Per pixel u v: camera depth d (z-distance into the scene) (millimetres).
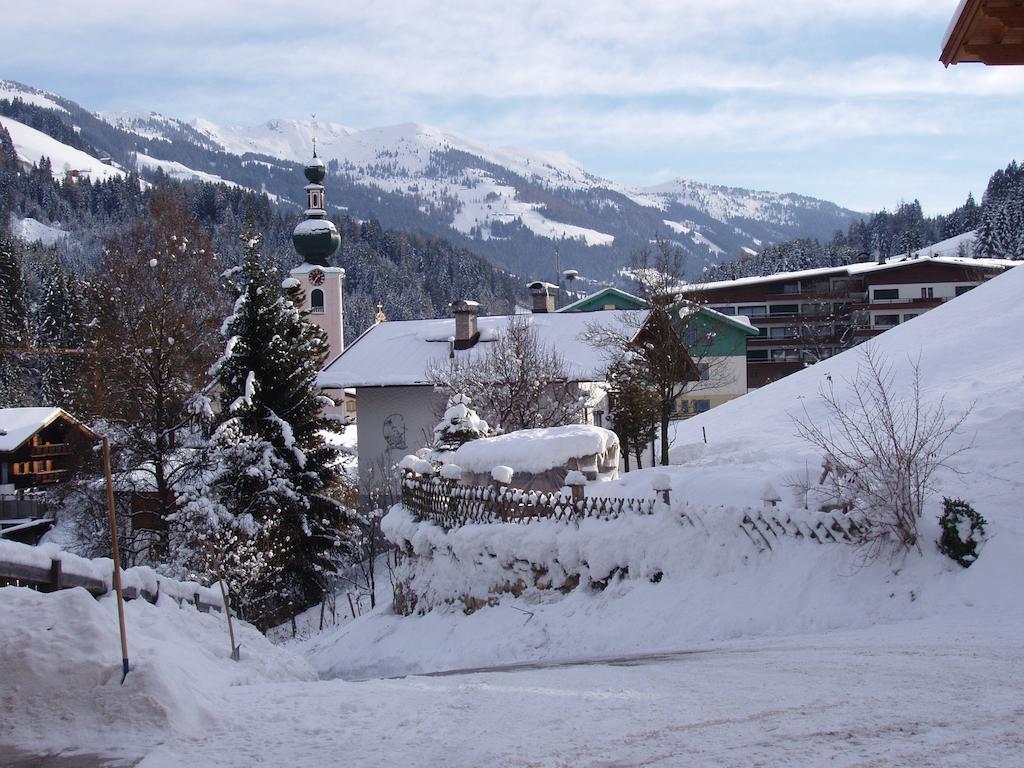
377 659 16812
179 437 30938
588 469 19891
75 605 7164
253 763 5457
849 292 83000
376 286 188375
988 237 126375
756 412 31328
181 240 35562
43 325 80438
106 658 6684
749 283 82188
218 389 33719
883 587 11039
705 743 5574
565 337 43156
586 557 14328
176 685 6527
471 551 16906
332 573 32938
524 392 34531
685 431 34562
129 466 29844
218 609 13789
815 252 142500
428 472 21484
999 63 12789
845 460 13312
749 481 16609
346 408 79625
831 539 11945
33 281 110500
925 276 81062
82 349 32188
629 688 7469
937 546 11141
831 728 5770
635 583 13477
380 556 37031
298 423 32938
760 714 6242
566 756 5410
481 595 16562
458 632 15930
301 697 7359
